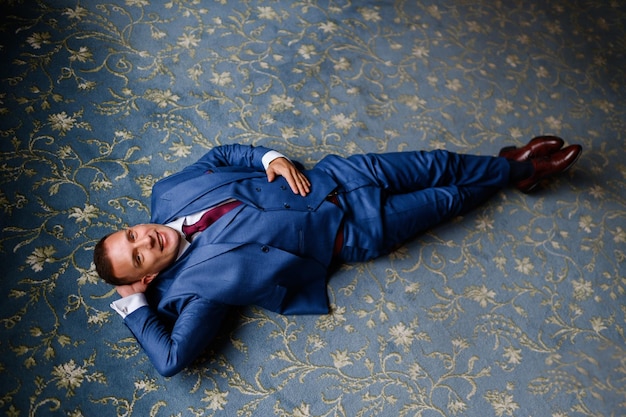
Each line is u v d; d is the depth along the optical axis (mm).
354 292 1888
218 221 1662
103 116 2072
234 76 2248
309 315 1834
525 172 2045
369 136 2207
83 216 1879
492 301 1940
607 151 2334
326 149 2154
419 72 2402
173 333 1604
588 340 1914
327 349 1795
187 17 2361
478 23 2605
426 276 1951
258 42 2352
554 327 1923
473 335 1876
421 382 1783
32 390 1614
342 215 1763
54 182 1916
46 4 2266
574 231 2115
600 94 2496
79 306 1742
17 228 1815
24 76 2092
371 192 1828
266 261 1662
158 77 2195
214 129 2123
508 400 1790
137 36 2275
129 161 2008
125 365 1691
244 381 1720
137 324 1614
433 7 2613
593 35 2682
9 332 1671
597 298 1995
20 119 2006
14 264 1762
